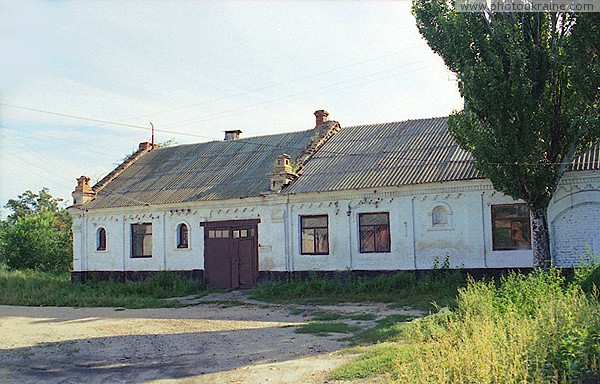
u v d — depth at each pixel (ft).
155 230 97.09
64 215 175.42
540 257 62.49
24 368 41.16
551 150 61.62
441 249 73.46
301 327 51.98
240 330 53.67
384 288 72.95
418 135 88.63
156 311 71.72
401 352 35.09
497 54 60.75
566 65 56.80
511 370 24.77
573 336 28.73
